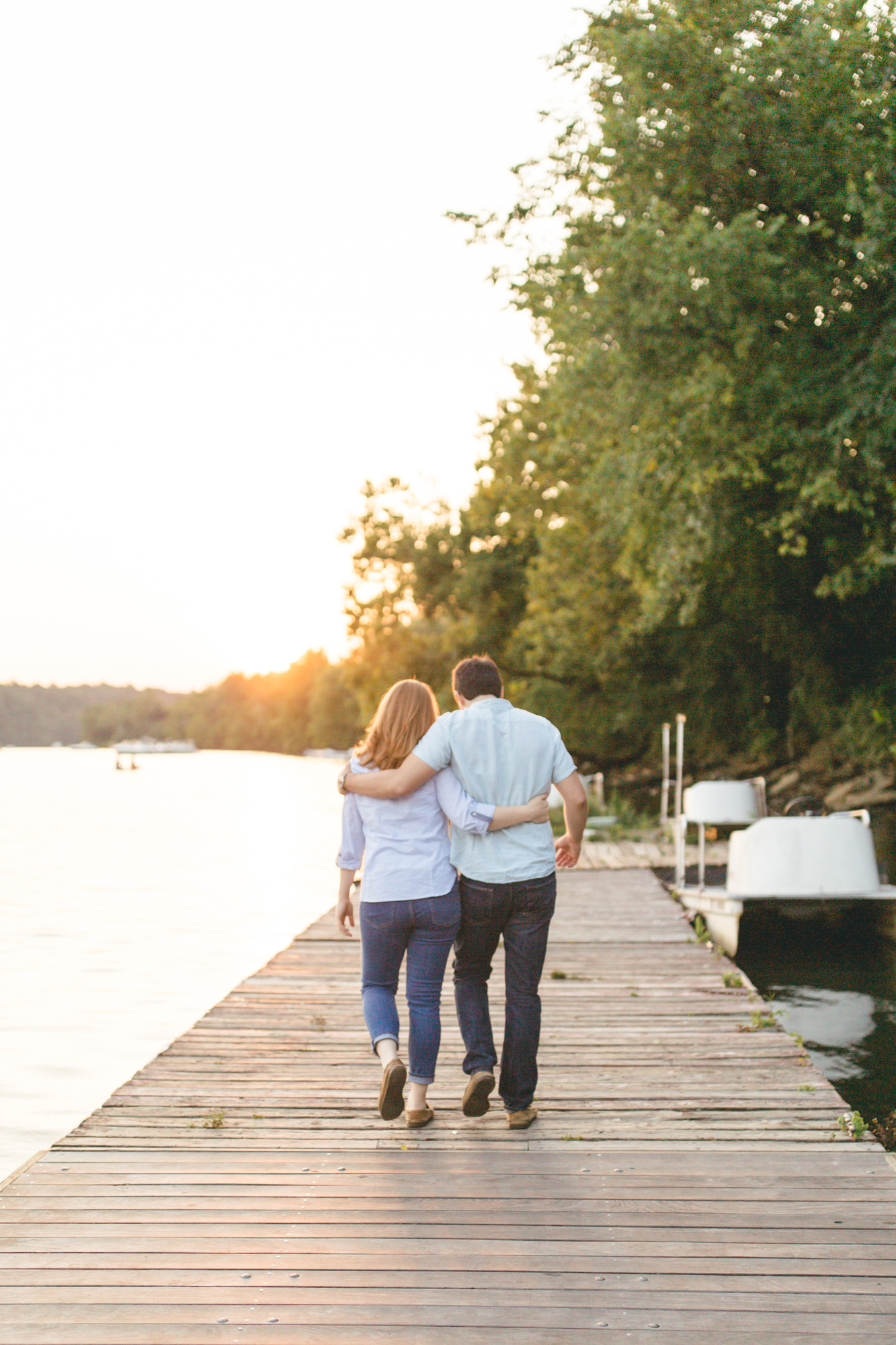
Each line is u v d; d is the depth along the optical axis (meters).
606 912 9.48
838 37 11.69
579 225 13.85
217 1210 3.39
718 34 12.16
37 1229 3.26
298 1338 2.68
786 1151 3.89
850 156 11.70
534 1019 4.05
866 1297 2.86
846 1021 7.04
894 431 12.15
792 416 13.51
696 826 15.50
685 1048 5.29
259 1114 4.29
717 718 27.08
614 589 25.20
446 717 3.95
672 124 12.50
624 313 13.43
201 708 197.50
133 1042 7.20
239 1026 5.70
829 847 8.52
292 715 162.50
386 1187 3.56
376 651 33.22
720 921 8.79
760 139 12.40
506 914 3.98
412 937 4.02
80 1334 2.70
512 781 3.93
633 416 14.64
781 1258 3.07
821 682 22.91
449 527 33.19
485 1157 3.83
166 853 23.09
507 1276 2.98
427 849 3.96
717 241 11.61
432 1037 4.04
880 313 12.41
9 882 17.44
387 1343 2.66
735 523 17.59
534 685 30.17
